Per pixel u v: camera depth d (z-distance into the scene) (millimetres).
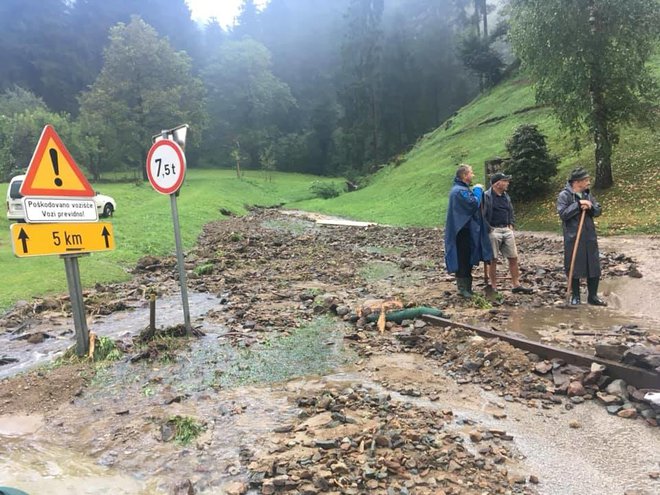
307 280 11922
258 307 9016
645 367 4789
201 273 13086
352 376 5582
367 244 19047
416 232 21719
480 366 5586
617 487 3420
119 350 6656
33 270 12547
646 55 19469
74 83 95000
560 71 19672
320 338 7020
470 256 8633
